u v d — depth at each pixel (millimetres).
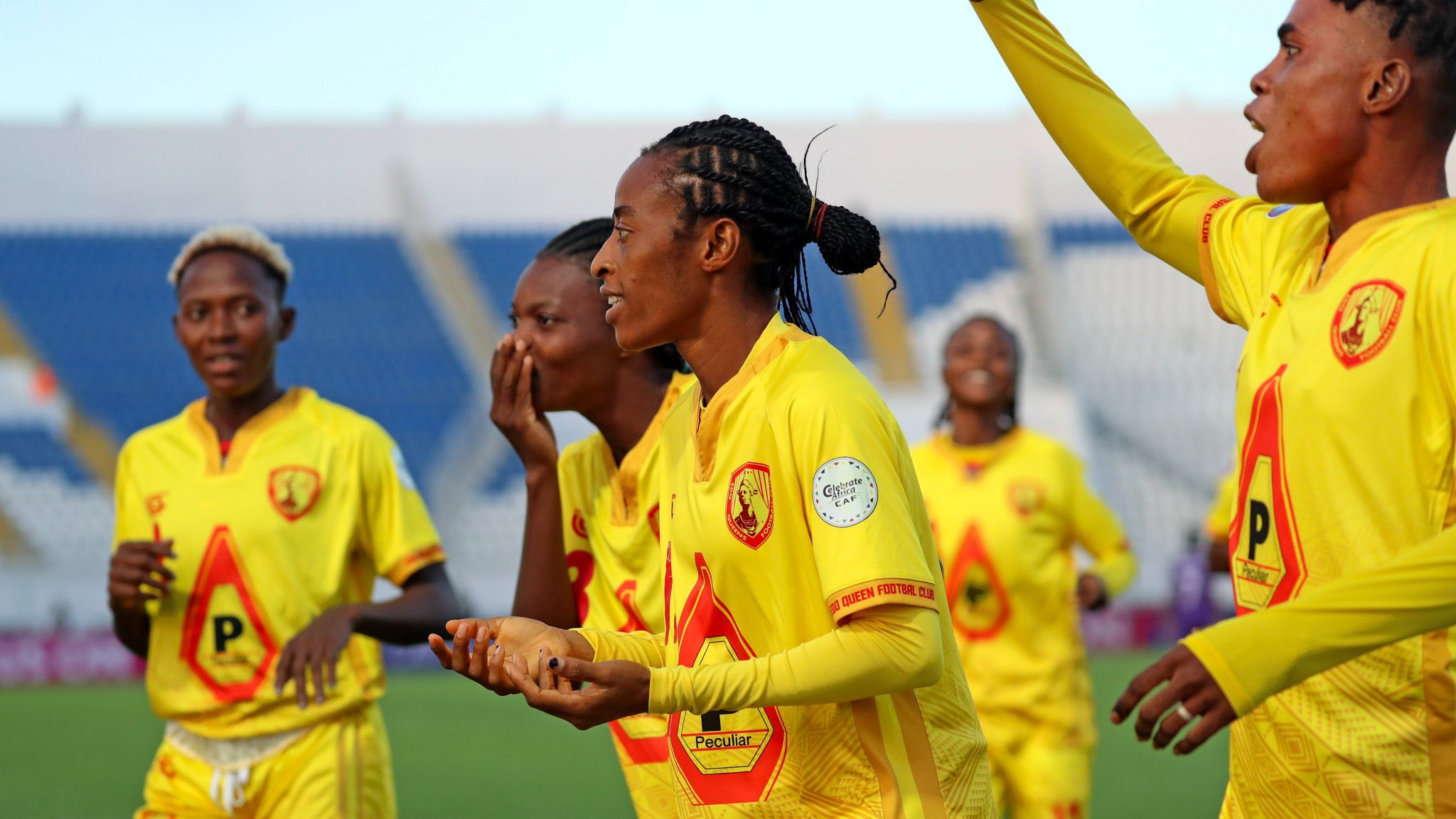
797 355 3061
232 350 5367
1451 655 2869
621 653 3244
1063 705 7324
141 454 5508
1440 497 2850
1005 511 7523
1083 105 3740
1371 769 2957
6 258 29344
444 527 25172
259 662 5211
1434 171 3012
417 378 27688
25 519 24203
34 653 19906
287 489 5332
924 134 32562
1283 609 2547
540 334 4184
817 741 3088
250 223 30891
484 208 31641
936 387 28469
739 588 3088
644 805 4344
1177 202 3658
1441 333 2793
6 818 9891
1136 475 26578
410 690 18328
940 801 3094
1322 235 3184
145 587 5250
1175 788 11039
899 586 2807
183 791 5230
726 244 3062
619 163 32406
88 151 31094
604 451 4422
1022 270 30703
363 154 31797
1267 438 3088
